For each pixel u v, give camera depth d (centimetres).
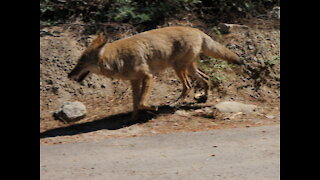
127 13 1393
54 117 1043
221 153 731
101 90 1178
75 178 622
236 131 872
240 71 1234
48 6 1416
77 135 905
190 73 1094
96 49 939
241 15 1516
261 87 1177
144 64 988
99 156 739
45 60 1222
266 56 1294
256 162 675
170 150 762
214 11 1523
